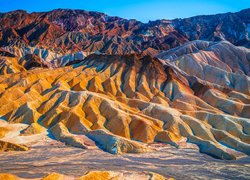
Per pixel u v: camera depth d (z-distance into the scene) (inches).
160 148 4274.1
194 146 4367.6
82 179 2928.2
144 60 7057.1
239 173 3452.3
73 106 5270.7
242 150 4264.3
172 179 3100.4
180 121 4852.4
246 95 6294.3
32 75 6466.5
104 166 3543.3
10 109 5344.5
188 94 6082.7
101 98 5398.6
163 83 6584.6
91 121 4936.0
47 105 5388.8
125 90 6318.9
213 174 3400.6
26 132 4621.1
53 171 3319.4
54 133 4626.0
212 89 6353.3
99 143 4328.3
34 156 3826.3
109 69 6894.7
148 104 5428.2
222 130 4736.7
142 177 3102.9
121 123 4714.6
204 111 5305.1
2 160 3651.6
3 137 4468.5
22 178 3080.7
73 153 3988.7
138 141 4485.7
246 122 4857.3
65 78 6540.4
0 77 6510.8
